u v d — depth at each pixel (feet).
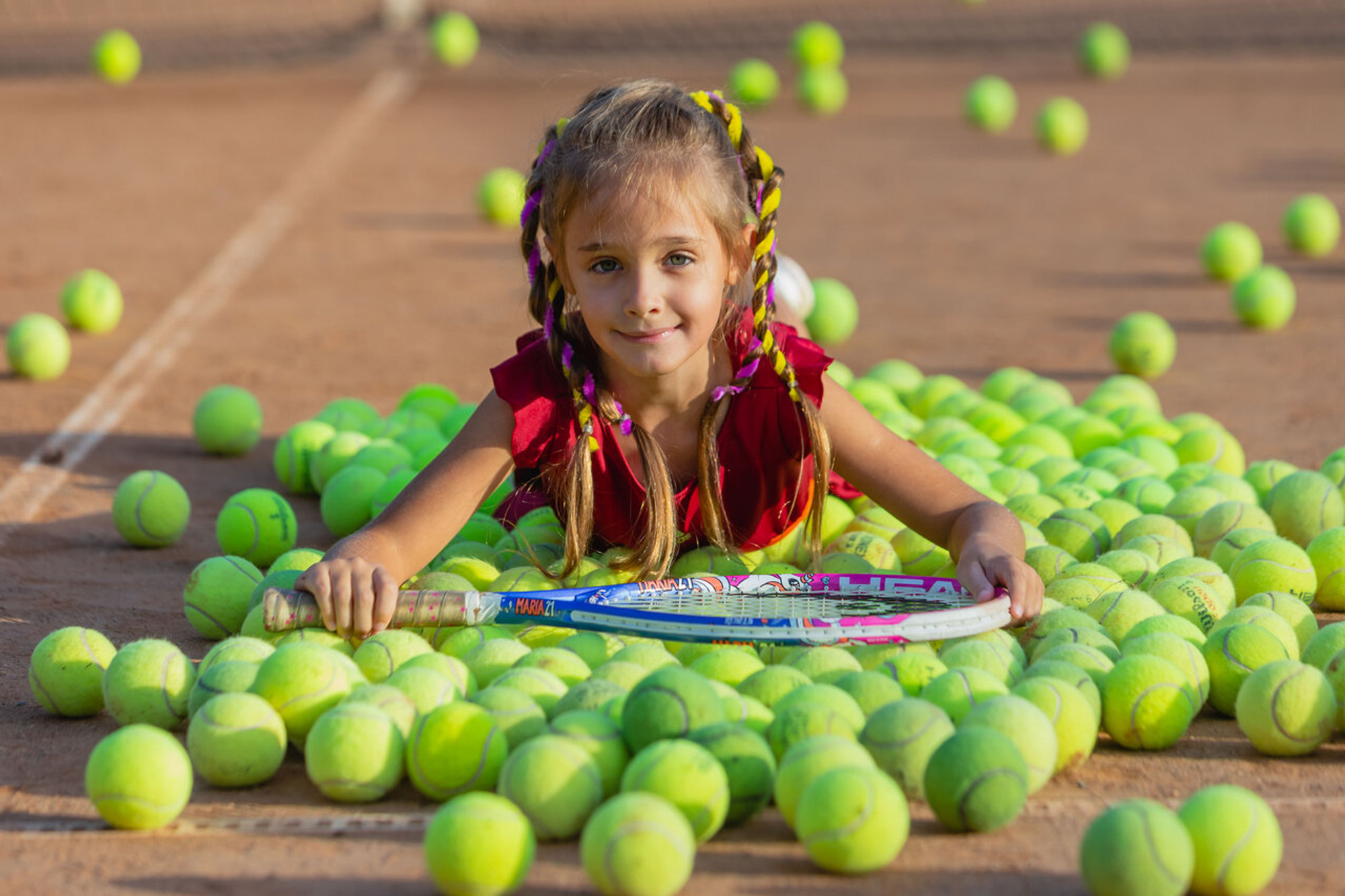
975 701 9.45
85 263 30.53
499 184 34.96
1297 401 20.66
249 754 9.21
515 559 12.94
